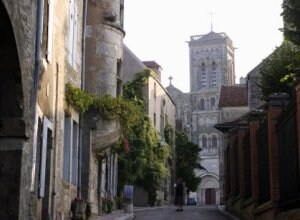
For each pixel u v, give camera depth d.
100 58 24.14
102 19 24.42
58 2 16.30
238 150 23.09
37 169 13.94
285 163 13.44
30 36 11.66
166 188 50.75
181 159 59.84
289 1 18.84
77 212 18.50
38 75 12.20
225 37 115.31
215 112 105.69
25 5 11.08
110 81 24.34
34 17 12.07
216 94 108.00
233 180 25.59
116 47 24.91
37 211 13.80
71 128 18.88
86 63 23.92
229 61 118.19
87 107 20.53
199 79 114.50
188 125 107.00
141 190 42.66
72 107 19.06
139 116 24.80
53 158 15.80
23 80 10.87
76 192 20.11
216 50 115.06
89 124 21.98
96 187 23.98
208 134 104.88
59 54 16.56
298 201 11.94
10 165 10.84
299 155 11.69
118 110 22.45
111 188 28.34
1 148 10.88
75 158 20.17
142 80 46.34
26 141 11.20
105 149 23.83
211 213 27.72
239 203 22.38
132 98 44.53
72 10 19.34
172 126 59.09
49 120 15.20
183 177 59.62
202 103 108.44
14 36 10.08
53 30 15.43
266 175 15.91
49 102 15.16
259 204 17.50
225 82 113.56
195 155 61.12
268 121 15.16
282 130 13.84
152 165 42.62
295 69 20.16
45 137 14.35
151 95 47.75
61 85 16.81
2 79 10.71
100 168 24.92
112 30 24.75
